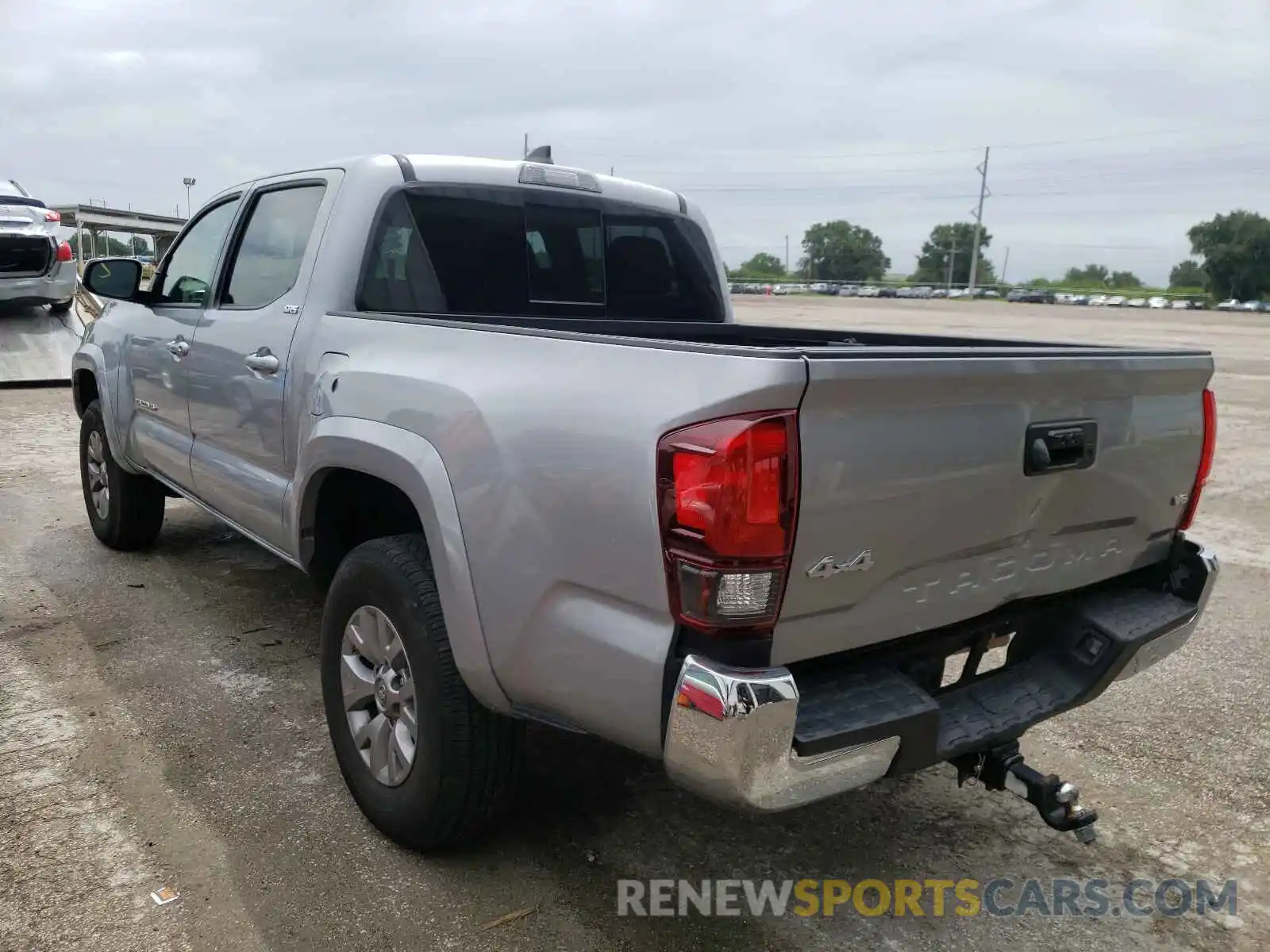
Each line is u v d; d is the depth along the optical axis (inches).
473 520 93.7
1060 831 102.2
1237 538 254.7
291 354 130.2
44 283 519.2
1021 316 1704.0
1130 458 102.3
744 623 76.2
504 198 145.4
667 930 98.5
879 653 91.7
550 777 127.0
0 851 106.5
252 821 114.1
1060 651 106.8
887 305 2153.1
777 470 74.2
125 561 208.2
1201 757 139.2
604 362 85.9
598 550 83.4
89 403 218.8
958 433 85.0
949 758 91.9
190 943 93.6
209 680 151.2
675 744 77.9
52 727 134.6
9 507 250.5
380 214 132.3
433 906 100.3
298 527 126.6
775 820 119.6
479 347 99.8
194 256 171.3
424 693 100.7
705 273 175.5
